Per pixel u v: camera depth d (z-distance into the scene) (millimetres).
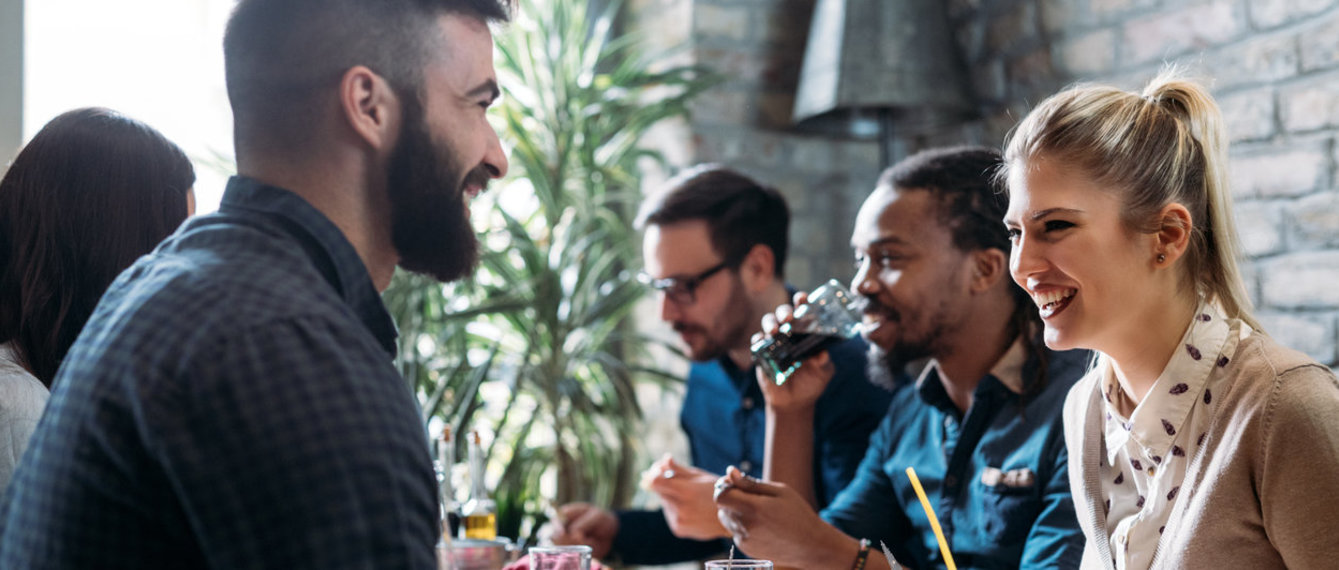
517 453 2930
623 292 3123
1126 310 1185
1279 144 2412
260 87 945
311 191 946
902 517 1899
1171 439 1195
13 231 1440
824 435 2105
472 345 3178
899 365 1769
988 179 1707
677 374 3332
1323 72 2318
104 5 3016
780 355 1845
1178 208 1166
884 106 3125
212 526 753
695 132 3289
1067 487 1559
